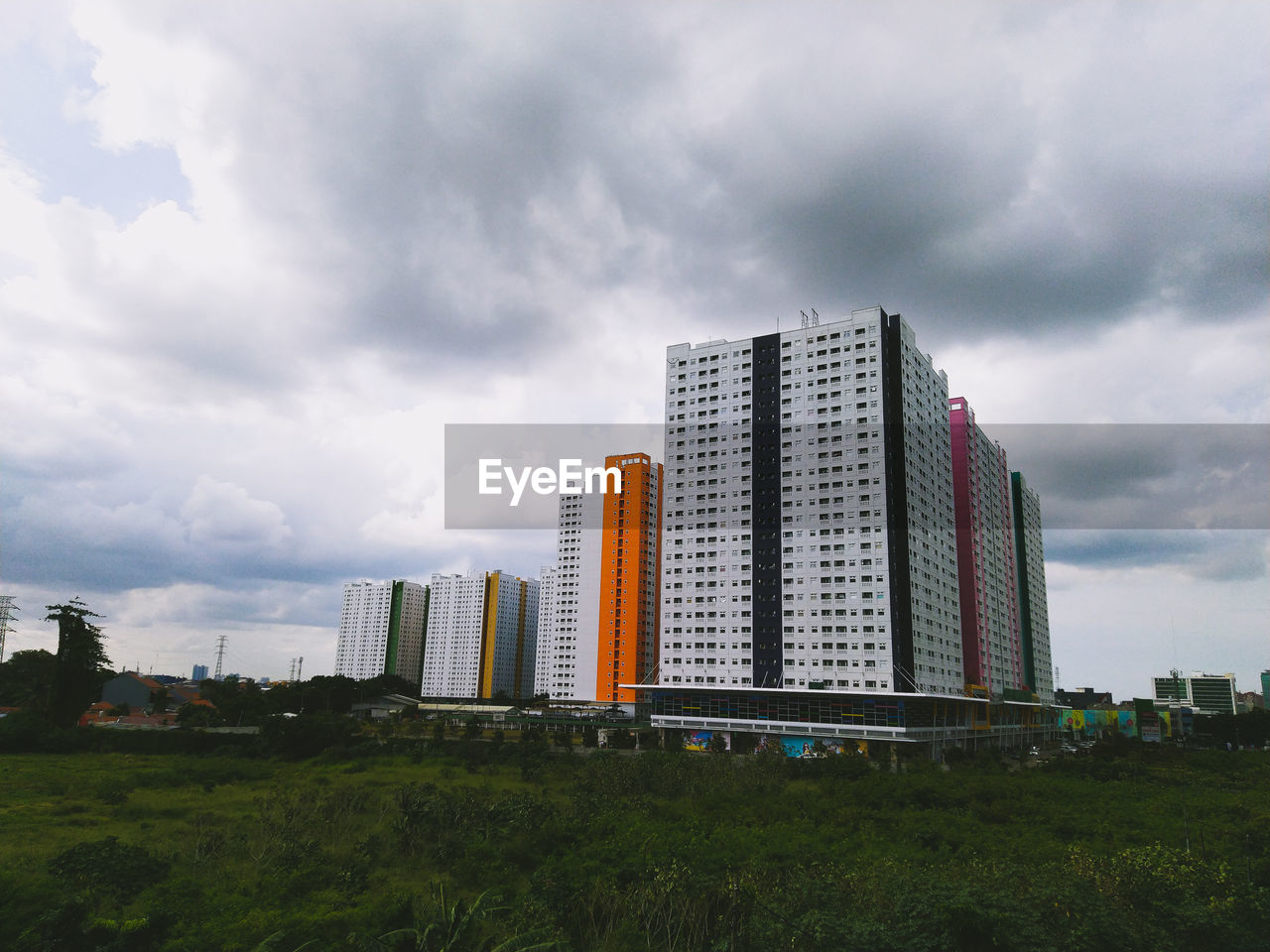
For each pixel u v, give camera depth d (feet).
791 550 364.79
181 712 440.86
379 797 165.89
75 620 336.90
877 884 82.33
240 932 73.87
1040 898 74.08
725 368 406.00
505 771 244.22
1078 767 238.68
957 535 451.53
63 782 200.54
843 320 379.55
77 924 71.82
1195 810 159.43
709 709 359.46
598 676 531.50
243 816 148.87
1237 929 72.74
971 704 384.06
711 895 82.74
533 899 86.69
